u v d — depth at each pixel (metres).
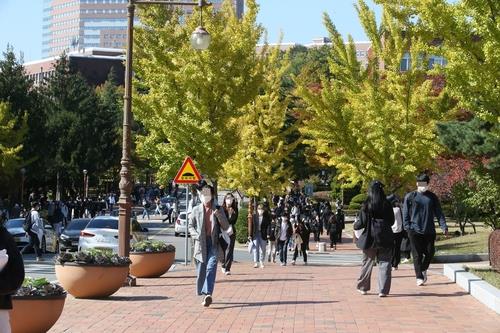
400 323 11.95
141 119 34.66
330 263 31.59
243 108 37.78
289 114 62.28
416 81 32.22
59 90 84.88
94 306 14.56
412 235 16.95
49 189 87.25
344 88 34.44
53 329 11.79
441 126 22.05
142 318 12.90
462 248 30.02
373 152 31.39
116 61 149.12
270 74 47.09
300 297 15.71
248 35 34.22
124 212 18.94
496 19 15.09
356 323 12.00
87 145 82.94
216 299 15.57
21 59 73.69
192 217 14.65
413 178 31.59
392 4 25.31
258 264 26.91
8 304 6.61
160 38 34.03
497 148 21.12
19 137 61.94
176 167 33.78
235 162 46.09
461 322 11.98
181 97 33.88
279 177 48.44
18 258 6.68
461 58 15.45
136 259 20.66
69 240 34.22
